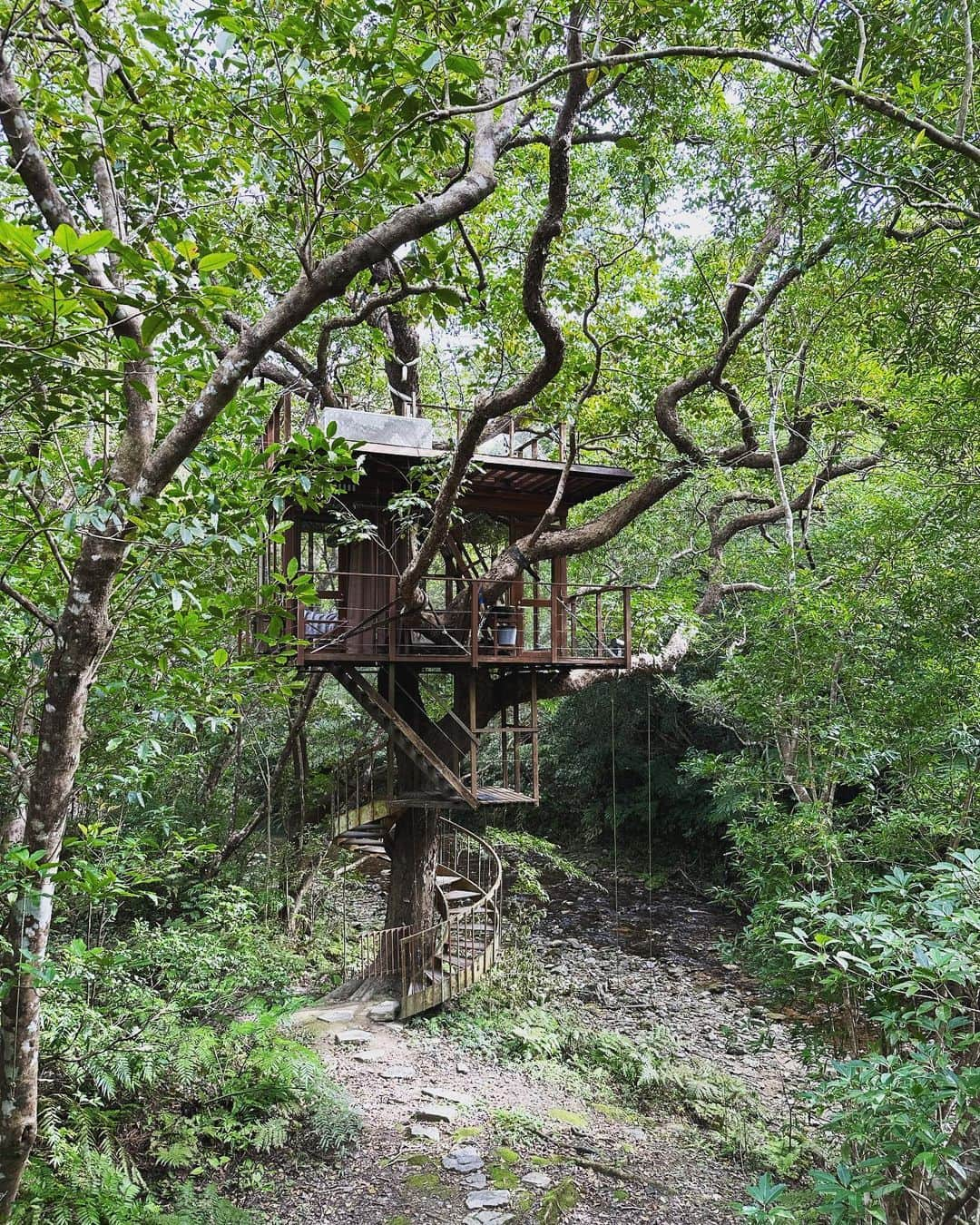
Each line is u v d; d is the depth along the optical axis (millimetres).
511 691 9000
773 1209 2852
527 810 18297
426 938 9078
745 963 6680
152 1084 5453
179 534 2900
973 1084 2477
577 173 8633
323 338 8070
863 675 5527
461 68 3090
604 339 8602
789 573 5812
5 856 2906
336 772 12266
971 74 2889
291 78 3238
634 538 12375
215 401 3000
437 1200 5297
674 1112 7383
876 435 8633
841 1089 2953
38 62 3713
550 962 12047
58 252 2242
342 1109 5965
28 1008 3002
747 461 8781
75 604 2941
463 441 4969
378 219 3715
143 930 6547
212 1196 4941
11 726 3883
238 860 11297
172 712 3576
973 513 5070
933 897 3549
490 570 7566
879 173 3938
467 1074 7477
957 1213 3303
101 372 2387
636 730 16312
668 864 16438
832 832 5152
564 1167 5898
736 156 6988
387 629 7605
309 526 7539
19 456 3141
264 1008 6359
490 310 8469
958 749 4996
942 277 4457
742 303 7418
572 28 3842
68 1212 4129
